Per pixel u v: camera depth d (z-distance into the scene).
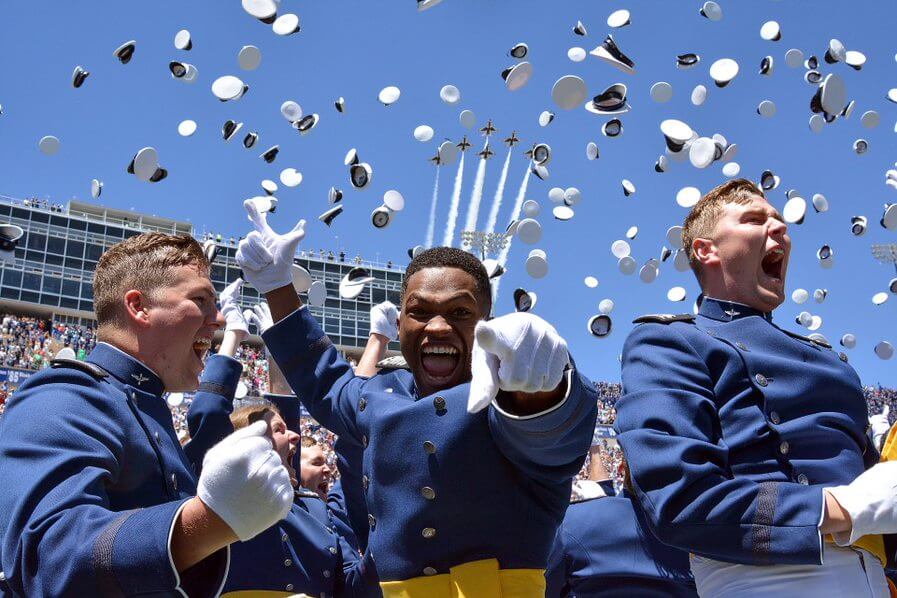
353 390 3.04
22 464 2.08
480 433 2.39
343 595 3.60
